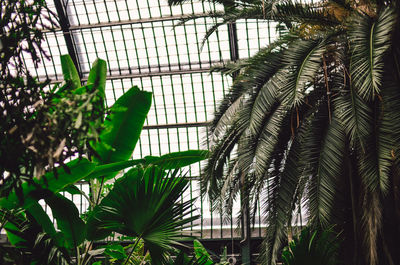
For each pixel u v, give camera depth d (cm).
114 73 1805
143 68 1788
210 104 1816
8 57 391
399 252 776
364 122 689
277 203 803
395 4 744
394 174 774
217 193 873
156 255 615
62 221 660
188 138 1870
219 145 871
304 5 872
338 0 847
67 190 750
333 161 762
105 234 663
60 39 1762
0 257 477
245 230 1697
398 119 733
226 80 1759
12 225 627
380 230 754
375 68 679
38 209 663
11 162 365
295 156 819
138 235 609
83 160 539
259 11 867
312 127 808
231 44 1688
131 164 646
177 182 588
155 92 1823
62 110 341
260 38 1684
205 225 1823
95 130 344
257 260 820
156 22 1711
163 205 584
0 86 388
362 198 783
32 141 357
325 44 757
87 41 1762
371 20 730
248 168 786
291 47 777
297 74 730
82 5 1702
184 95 1814
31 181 376
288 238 820
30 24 402
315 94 848
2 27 391
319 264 604
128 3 1691
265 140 778
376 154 723
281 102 782
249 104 771
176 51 1750
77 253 680
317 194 758
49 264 605
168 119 1856
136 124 720
